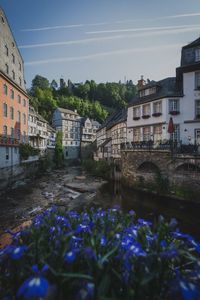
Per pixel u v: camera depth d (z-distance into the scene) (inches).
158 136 859.4
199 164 578.9
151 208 591.8
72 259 59.9
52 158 2079.2
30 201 718.5
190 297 50.3
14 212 587.5
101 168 1350.9
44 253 71.2
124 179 883.4
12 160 928.9
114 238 78.7
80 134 2987.2
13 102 1107.3
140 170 791.1
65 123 2778.1
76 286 59.5
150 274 59.7
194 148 612.7
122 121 1187.9
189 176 610.9
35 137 1752.0
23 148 1066.1
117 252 72.6
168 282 63.8
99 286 55.9
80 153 2955.2
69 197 788.6
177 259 69.1
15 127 1123.3
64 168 2079.2
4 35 1034.1
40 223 98.0
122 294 63.9
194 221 470.9
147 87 967.0
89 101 4224.9
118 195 821.2
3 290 64.8
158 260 66.7
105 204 674.2
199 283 61.0
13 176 938.1
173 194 646.5
